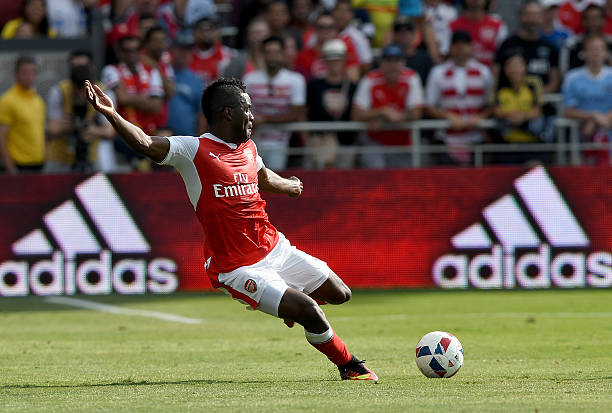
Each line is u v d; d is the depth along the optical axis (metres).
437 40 64.44
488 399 20.16
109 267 51.09
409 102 53.97
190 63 59.19
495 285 51.53
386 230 51.62
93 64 56.12
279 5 57.19
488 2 65.31
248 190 23.53
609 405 19.17
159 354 30.45
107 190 51.09
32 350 31.81
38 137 53.88
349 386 22.58
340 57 54.62
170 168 54.78
